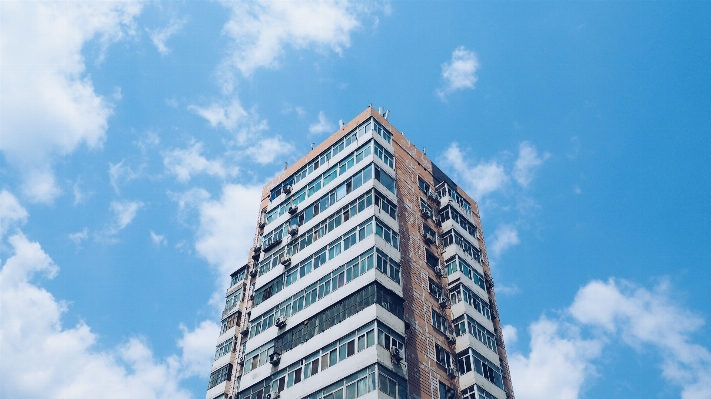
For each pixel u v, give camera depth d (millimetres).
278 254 40688
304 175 44312
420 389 30797
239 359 39062
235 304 45188
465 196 48375
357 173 38906
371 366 28641
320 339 32344
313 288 35375
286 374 32781
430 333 34469
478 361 35375
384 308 31297
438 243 41469
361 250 34125
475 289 40062
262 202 48375
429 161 46375
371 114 42125
